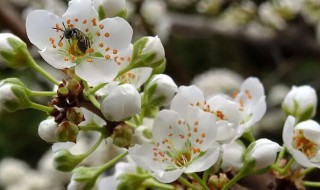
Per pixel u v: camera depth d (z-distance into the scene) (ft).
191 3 1.78
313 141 0.73
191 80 1.68
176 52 2.07
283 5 1.51
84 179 0.72
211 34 1.63
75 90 0.66
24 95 0.68
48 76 0.70
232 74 1.56
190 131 0.69
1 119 1.85
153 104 0.70
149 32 1.38
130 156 0.72
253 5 1.57
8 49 0.69
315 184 0.74
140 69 0.71
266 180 0.79
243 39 1.58
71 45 0.68
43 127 0.67
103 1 0.70
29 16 0.68
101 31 0.68
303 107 0.77
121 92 0.66
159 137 0.70
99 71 0.66
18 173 1.49
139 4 1.35
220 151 0.69
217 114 0.71
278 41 1.54
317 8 1.51
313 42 1.51
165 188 0.74
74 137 0.66
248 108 0.77
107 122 0.68
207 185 0.70
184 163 0.69
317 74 1.85
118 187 0.74
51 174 1.42
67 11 0.68
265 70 2.10
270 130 1.67
